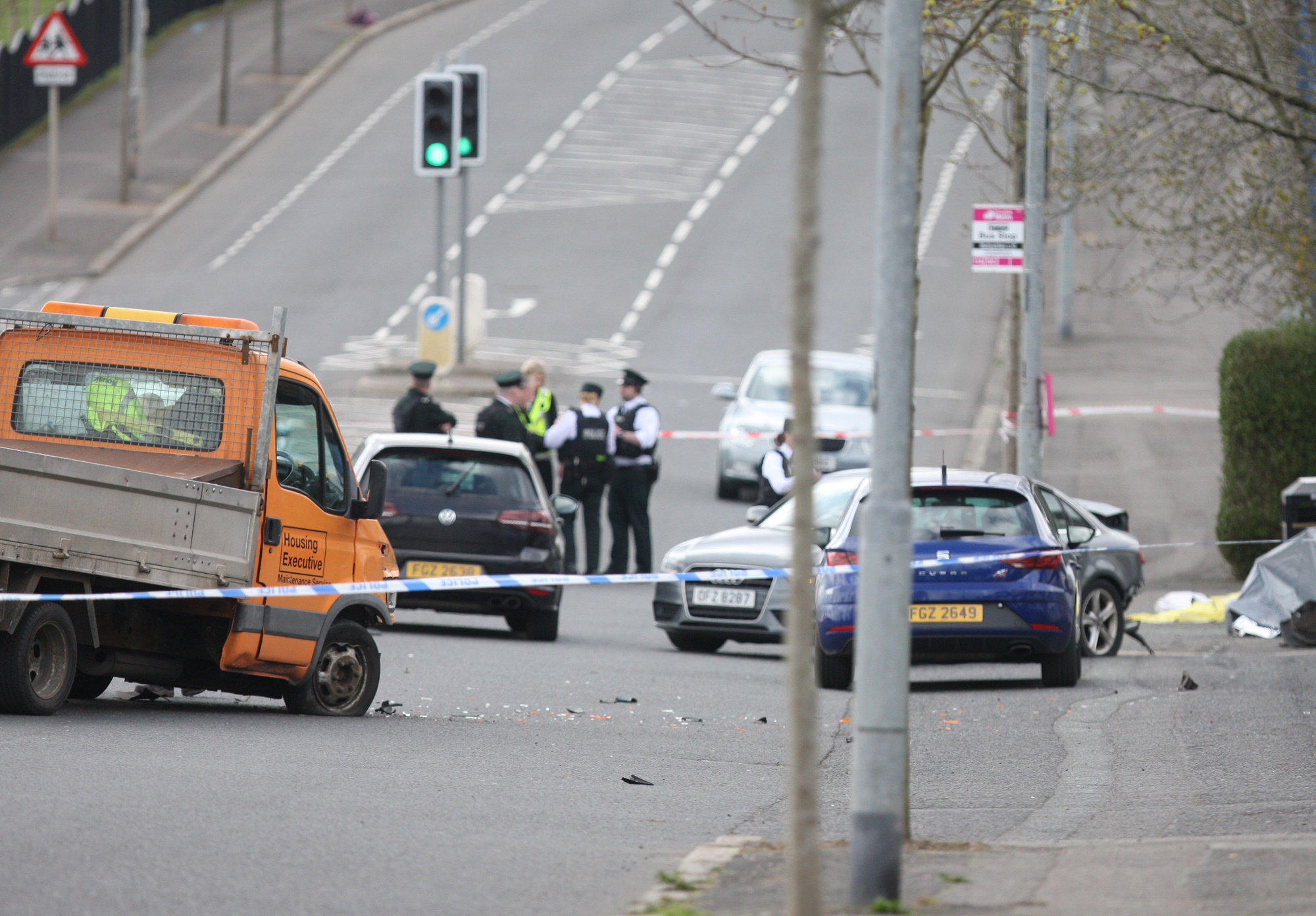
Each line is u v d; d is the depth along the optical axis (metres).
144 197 179.00
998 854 27.56
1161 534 86.81
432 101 109.50
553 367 131.00
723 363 134.38
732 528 91.50
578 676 53.09
